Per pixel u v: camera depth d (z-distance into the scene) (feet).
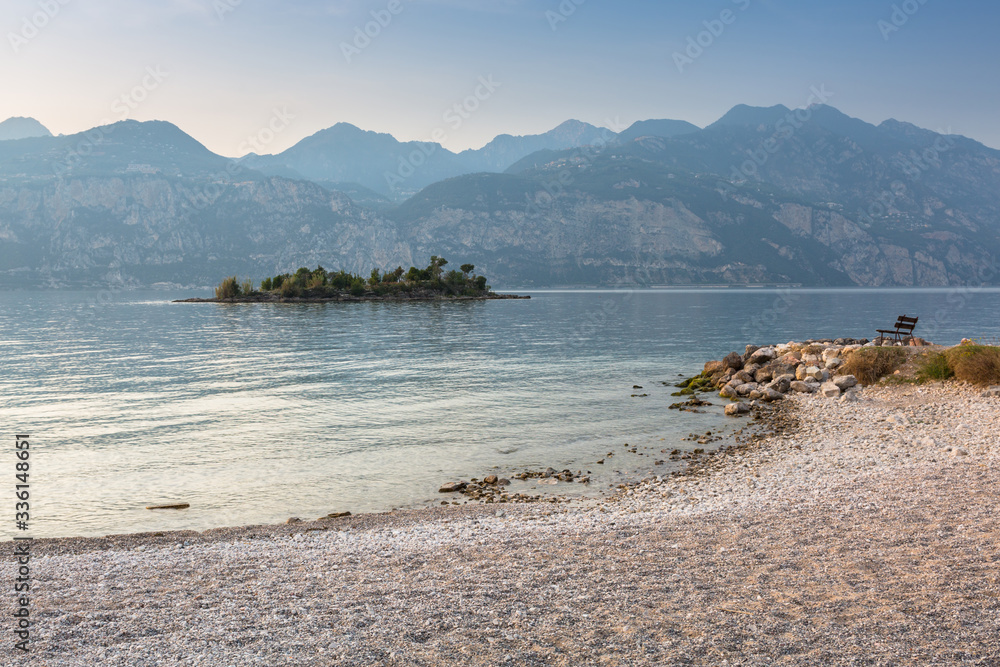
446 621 26.27
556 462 71.51
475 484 63.46
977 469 51.13
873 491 46.88
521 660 22.36
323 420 95.91
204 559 38.60
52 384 136.56
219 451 77.20
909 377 101.76
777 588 28.48
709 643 23.12
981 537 33.53
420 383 132.98
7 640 25.44
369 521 49.70
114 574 35.60
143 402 113.19
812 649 22.29
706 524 41.24
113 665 22.90
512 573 32.91
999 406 80.74
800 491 49.88
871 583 28.30
